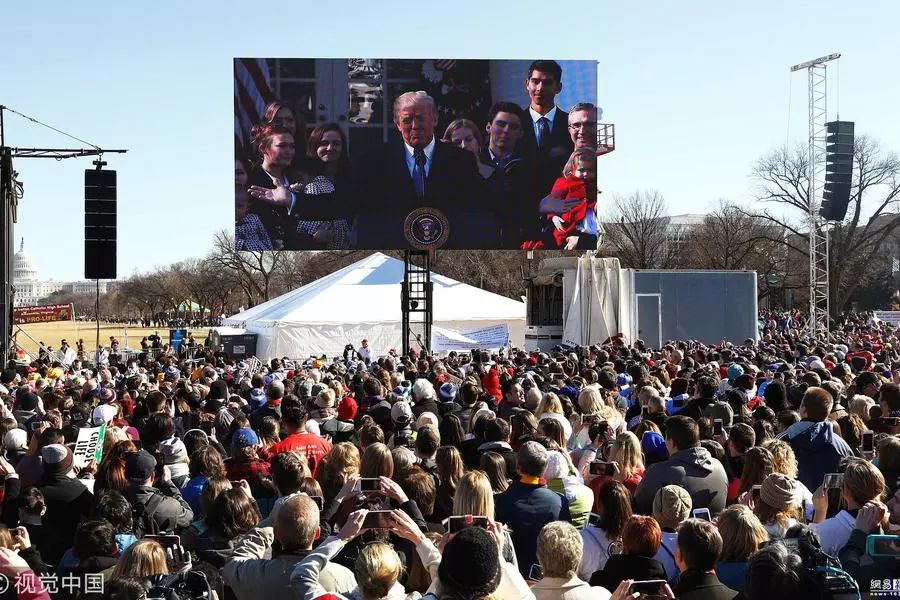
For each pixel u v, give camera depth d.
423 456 7.85
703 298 32.16
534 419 8.91
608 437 8.89
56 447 6.95
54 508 6.79
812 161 42.97
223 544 5.74
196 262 150.00
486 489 5.31
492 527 4.41
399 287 42.59
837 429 8.87
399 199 30.31
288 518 4.89
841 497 5.87
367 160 30.23
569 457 7.79
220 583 5.42
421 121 30.33
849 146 39.28
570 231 30.78
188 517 6.78
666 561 5.55
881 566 5.01
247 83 29.86
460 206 30.48
